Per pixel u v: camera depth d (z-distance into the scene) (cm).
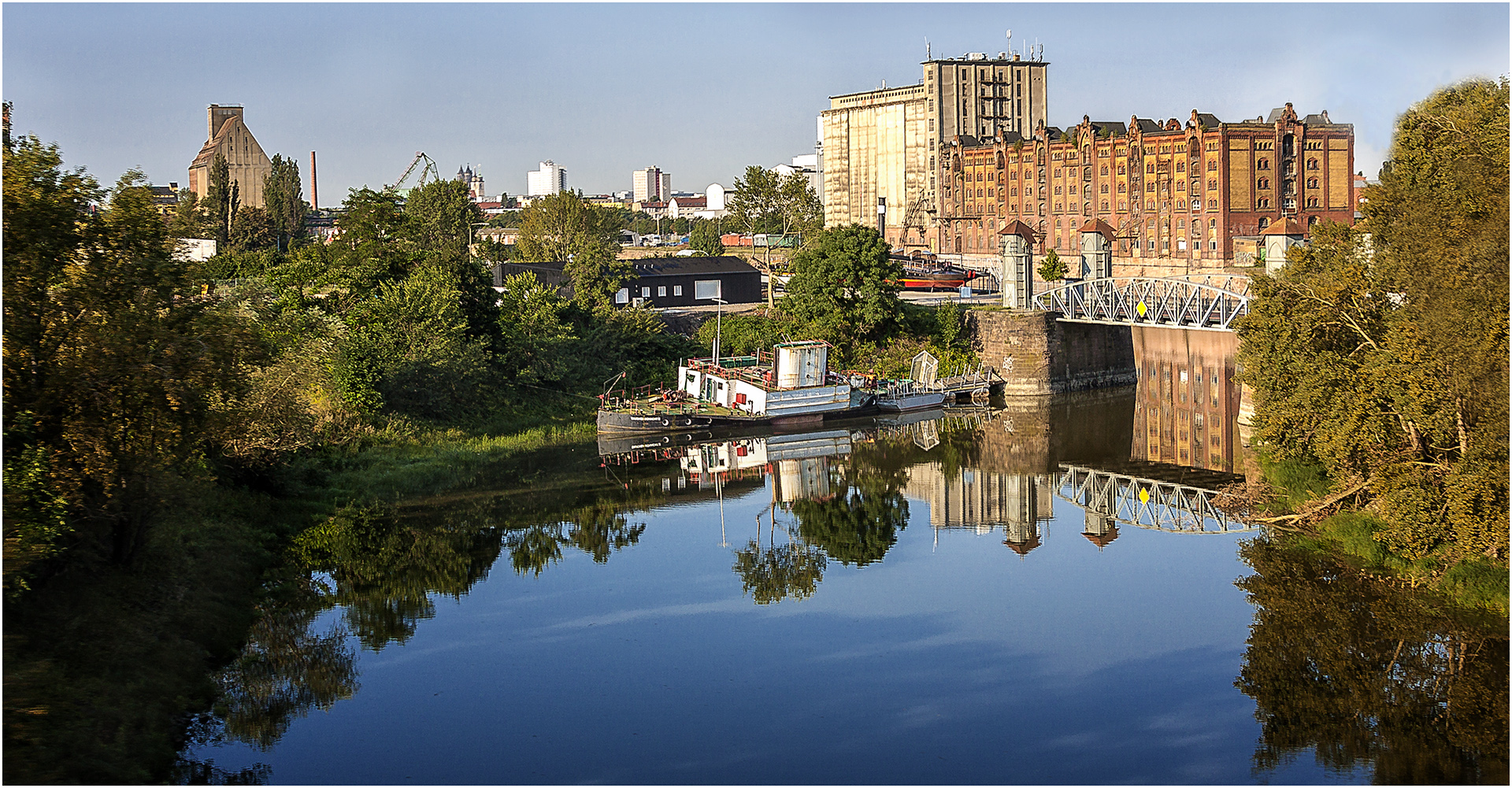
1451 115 5231
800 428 9819
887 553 5862
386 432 8062
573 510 6681
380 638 4522
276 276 9406
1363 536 5250
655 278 12781
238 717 3750
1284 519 5825
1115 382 12031
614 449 8606
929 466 8162
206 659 4041
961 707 3919
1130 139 18800
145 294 3856
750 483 7581
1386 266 5119
